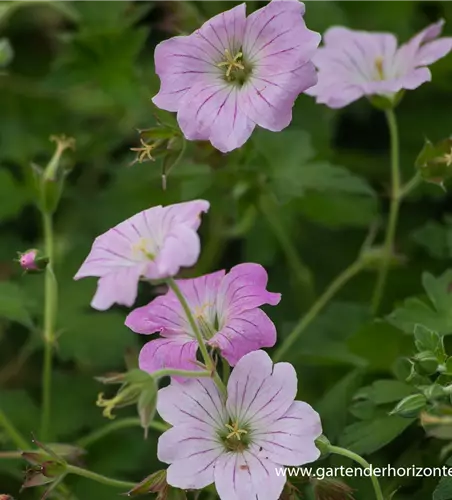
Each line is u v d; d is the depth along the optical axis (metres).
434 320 0.55
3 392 0.59
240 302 0.51
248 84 0.52
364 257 0.58
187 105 0.52
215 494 0.54
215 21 0.53
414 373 0.52
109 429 0.56
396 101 0.56
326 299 0.58
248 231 0.61
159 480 0.51
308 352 0.57
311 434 0.50
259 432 0.50
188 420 0.50
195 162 0.57
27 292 0.60
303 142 0.59
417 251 0.61
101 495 0.57
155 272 0.49
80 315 0.59
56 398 0.59
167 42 0.53
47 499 0.56
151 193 0.61
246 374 0.50
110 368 0.59
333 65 0.56
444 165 0.55
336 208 0.60
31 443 0.58
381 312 0.59
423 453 0.55
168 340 0.51
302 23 0.52
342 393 0.55
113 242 0.50
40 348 0.60
